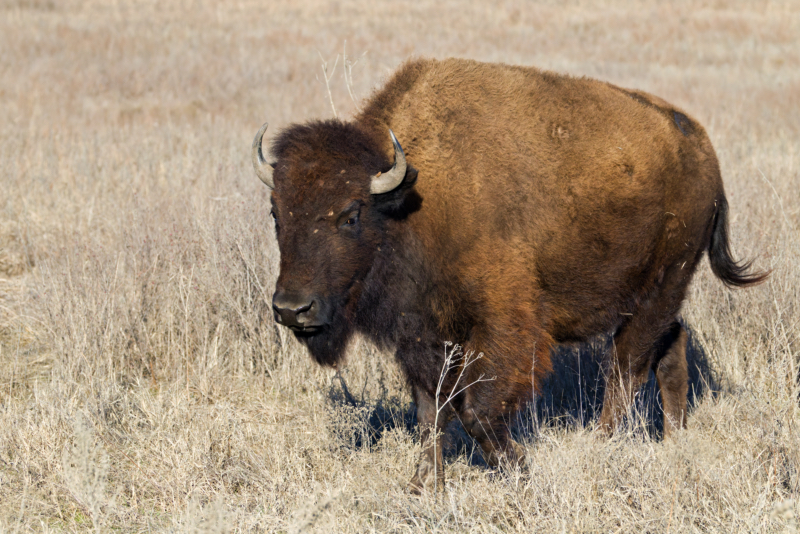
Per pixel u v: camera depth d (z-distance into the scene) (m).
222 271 23.52
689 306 22.98
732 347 21.58
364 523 14.34
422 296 15.64
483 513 14.48
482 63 17.14
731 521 13.51
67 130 46.09
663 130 18.00
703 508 14.06
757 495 14.07
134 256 24.08
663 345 18.86
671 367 18.75
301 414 19.69
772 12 127.00
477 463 17.72
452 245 15.23
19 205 32.12
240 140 44.41
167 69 72.19
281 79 71.56
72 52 77.56
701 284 23.36
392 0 142.38
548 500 14.17
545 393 20.88
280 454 16.81
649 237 17.48
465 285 15.30
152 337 22.92
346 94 59.38
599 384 21.16
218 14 117.25
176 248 24.53
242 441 17.20
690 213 18.28
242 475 16.27
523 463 16.14
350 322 15.34
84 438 14.43
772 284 21.83
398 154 14.23
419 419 16.75
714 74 75.94
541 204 16.02
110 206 31.09
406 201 15.16
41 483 15.57
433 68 16.55
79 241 26.28
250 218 25.12
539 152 16.23
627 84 67.38
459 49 87.31
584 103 17.22
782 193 30.06
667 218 17.84
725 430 17.56
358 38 96.94
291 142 14.63
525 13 127.12
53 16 105.62
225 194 29.44
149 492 15.66
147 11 118.38
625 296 17.77
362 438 17.72
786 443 15.79
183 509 14.77
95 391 19.64
